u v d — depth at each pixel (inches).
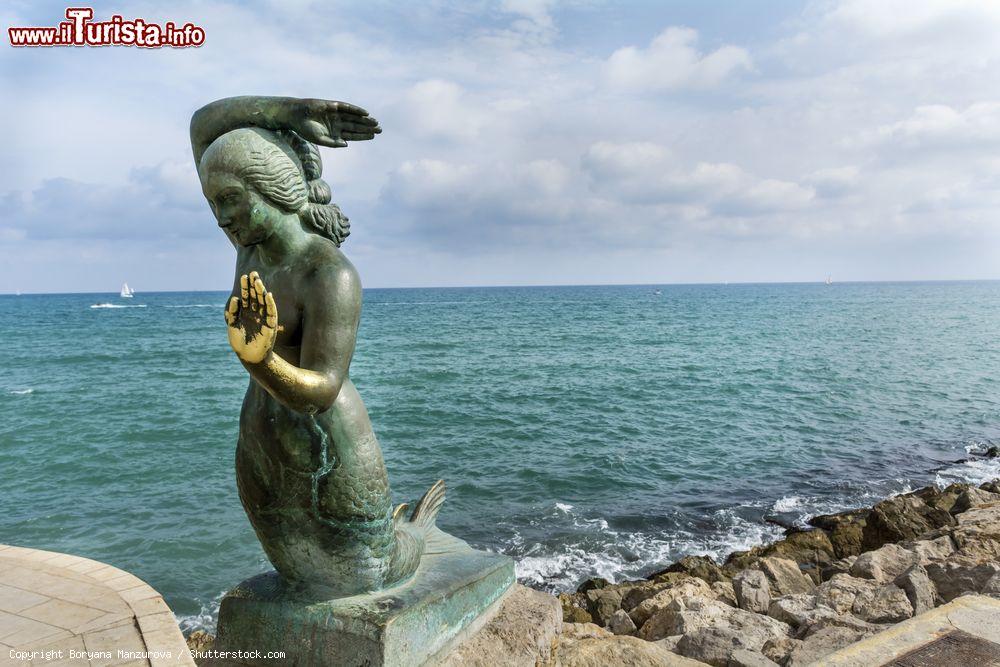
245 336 88.0
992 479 526.0
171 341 1770.4
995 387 941.2
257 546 386.9
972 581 227.6
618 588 323.0
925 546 300.5
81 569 157.1
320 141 106.0
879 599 221.0
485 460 561.6
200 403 824.3
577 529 420.5
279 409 106.7
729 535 414.6
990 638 138.7
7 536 403.9
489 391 891.4
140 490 485.4
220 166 99.6
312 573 113.3
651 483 510.0
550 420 718.5
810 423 719.7
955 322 2311.8
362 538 110.8
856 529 384.2
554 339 1705.2
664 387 933.2
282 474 108.3
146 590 146.3
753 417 746.2
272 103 106.7
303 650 111.2
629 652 145.8
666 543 402.6
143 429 677.3
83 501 463.2
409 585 120.5
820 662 132.3
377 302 4808.1
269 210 101.8
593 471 534.6
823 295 5698.8
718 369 1120.8
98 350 1519.4
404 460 560.4
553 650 139.7
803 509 459.2
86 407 803.4
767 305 3841.0
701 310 3307.1
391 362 1210.0
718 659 191.3
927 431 687.7
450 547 142.9
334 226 109.0
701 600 258.5
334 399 101.0
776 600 241.8
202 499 464.1
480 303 4505.4
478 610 129.4
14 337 1936.5
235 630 118.0
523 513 446.9
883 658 131.8
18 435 658.2
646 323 2347.4
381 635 105.4
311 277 101.6
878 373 1075.3
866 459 584.1
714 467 553.3
